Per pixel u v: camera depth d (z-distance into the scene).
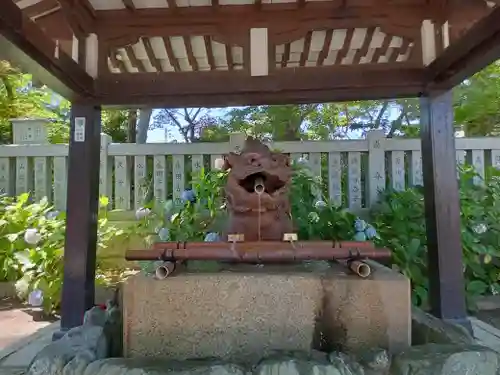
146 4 3.27
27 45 2.33
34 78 2.91
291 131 9.45
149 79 3.33
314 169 5.09
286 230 2.41
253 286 1.96
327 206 4.55
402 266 4.16
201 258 2.07
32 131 5.76
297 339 1.96
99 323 2.23
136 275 2.08
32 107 8.09
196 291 1.96
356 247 2.11
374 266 2.35
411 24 3.29
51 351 1.85
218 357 1.91
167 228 4.59
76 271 3.32
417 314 2.37
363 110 10.25
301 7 3.29
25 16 2.26
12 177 5.48
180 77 3.32
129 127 10.46
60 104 9.20
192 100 3.44
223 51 4.11
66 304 3.29
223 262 2.30
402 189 5.03
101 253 5.05
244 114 10.38
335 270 2.12
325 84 3.28
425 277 4.13
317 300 1.97
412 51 3.30
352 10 3.30
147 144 5.26
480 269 4.51
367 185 5.11
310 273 2.04
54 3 2.83
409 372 1.67
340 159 5.10
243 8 3.31
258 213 2.35
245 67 3.31
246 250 2.09
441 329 2.07
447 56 2.80
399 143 5.07
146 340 1.95
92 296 3.44
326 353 1.84
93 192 3.46
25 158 5.43
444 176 3.29
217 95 3.39
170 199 5.23
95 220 3.50
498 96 6.63
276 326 1.96
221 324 1.95
